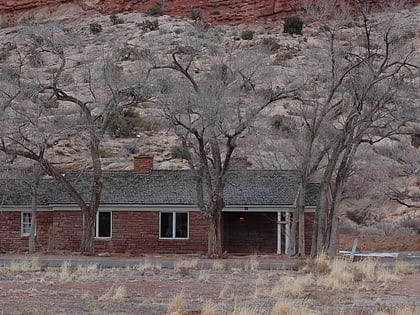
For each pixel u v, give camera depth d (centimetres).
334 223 4178
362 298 2369
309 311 1995
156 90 4059
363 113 4409
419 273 3222
